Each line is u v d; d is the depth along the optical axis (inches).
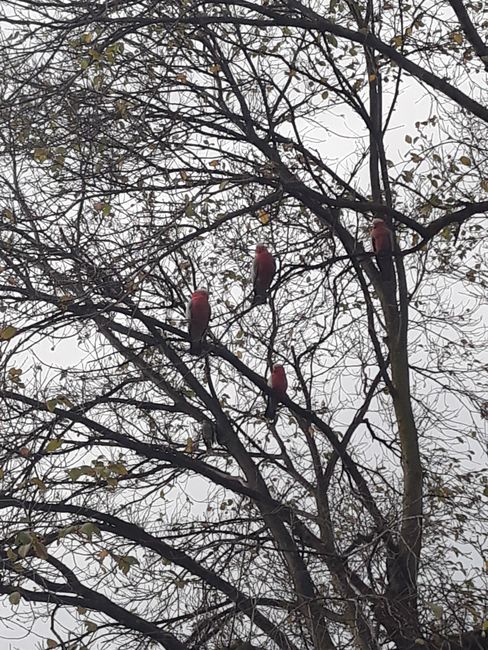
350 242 434.9
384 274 440.8
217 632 371.9
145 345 447.2
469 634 345.1
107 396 434.6
